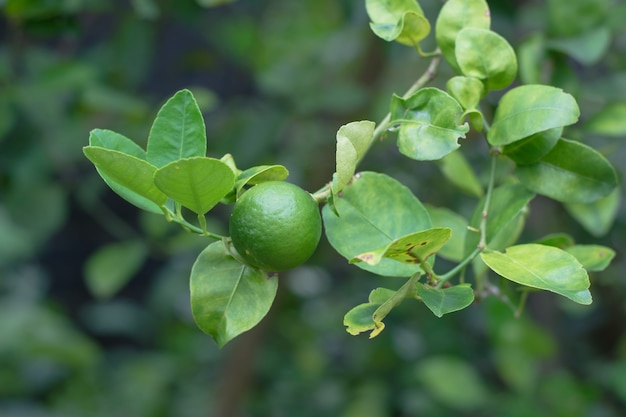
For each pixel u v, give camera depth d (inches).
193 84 82.7
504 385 75.6
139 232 97.3
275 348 85.0
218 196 30.3
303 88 64.6
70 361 88.4
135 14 60.7
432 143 31.5
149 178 30.2
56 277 104.8
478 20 33.5
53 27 44.6
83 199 63.7
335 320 83.5
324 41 74.4
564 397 62.2
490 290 35.8
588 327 73.6
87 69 51.5
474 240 33.9
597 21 40.4
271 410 80.0
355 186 32.8
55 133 56.9
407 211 32.7
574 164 33.6
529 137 33.4
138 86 72.8
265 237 30.1
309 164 70.2
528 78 39.4
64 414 86.8
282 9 79.2
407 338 79.4
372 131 30.6
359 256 29.5
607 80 45.6
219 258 31.6
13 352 86.9
